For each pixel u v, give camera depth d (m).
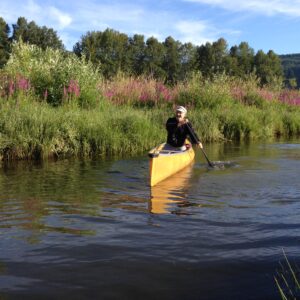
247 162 9.66
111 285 3.25
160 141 12.33
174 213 5.25
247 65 82.00
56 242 4.18
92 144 10.91
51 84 14.30
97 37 69.88
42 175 7.85
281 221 4.88
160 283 3.29
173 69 77.94
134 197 6.13
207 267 3.57
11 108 11.43
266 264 3.63
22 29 73.62
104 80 18.22
